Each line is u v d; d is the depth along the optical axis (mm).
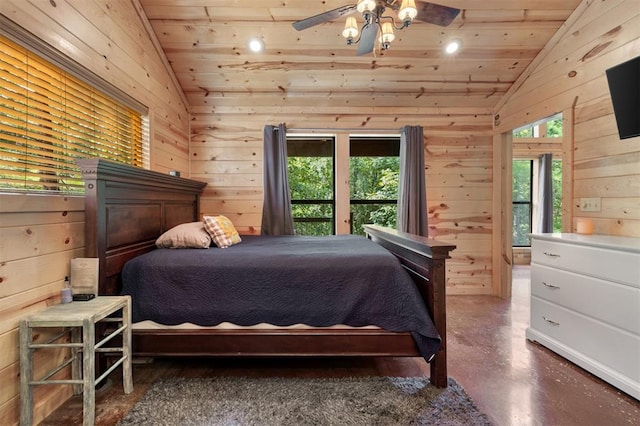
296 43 2957
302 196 3926
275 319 1790
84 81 1912
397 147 3977
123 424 1469
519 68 3260
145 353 1795
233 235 2525
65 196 1707
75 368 1729
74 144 1863
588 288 1954
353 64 3191
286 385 1790
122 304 1654
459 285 3811
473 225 3811
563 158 2740
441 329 1735
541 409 1588
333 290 1803
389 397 1673
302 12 2680
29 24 1500
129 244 2014
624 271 1744
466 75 3350
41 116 1613
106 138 2184
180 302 1783
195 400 1646
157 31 2795
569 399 1670
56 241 1638
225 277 1812
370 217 3996
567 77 2725
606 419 1517
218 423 1475
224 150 3662
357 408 1583
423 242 1827
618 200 2266
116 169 1812
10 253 1383
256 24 2777
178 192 2871
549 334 2260
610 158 2328
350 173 3949
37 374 1525
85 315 1420
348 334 1778
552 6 2643
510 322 2824
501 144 3705
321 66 3201
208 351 1801
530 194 5902
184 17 2693
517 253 5777
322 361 2082
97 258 1688
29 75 1540
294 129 3693
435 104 3719
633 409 1590
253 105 3646
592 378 1873
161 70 2965
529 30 2846
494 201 3770
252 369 1977
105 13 2104
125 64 2352
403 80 3395
